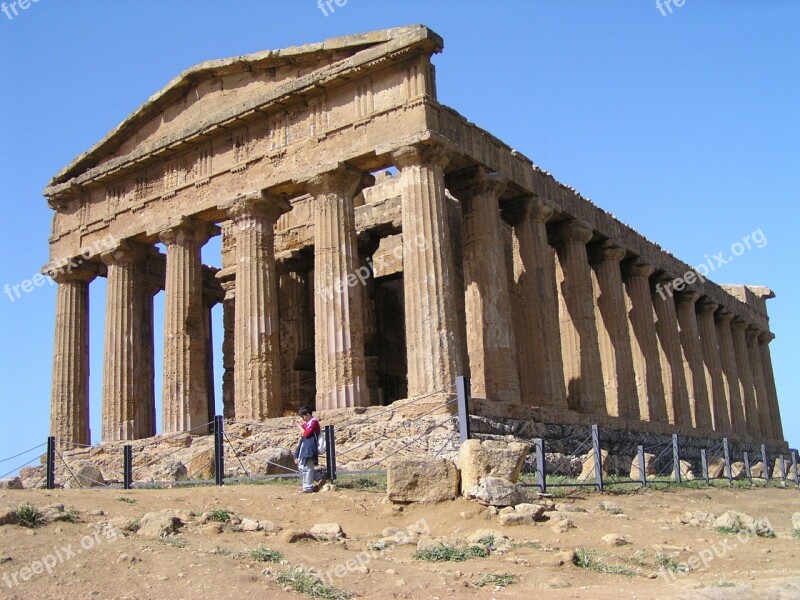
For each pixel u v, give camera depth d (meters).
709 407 51.38
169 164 38.19
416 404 28.31
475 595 12.19
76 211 41.69
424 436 25.86
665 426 43.34
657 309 49.22
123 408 37.88
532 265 35.91
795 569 14.42
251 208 34.53
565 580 12.98
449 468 18.70
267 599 11.63
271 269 34.69
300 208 43.59
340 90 33.09
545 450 30.75
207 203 36.03
